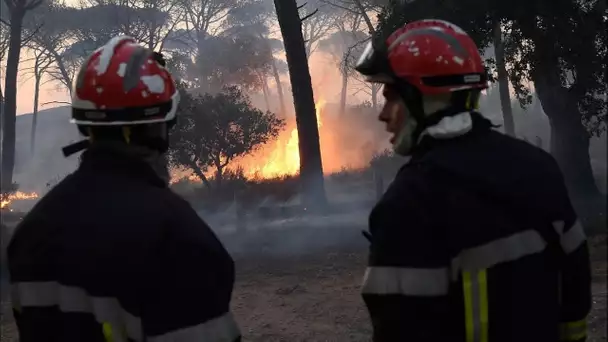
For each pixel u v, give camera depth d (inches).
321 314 271.7
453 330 68.3
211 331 67.4
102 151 72.2
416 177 70.4
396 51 73.8
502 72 611.8
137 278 66.4
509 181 69.8
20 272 69.6
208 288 67.8
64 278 66.9
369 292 69.6
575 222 73.7
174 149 760.3
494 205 68.9
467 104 72.8
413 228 68.2
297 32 687.1
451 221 67.9
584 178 585.9
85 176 71.6
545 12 550.9
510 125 898.1
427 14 555.5
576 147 595.5
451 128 71.3
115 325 66.2
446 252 68.0
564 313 76.7
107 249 66.5
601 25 566.6
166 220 68.4
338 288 324.5
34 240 69.8
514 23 585.6
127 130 72.1
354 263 396.8
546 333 69.6
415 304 67.2
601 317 230.5
